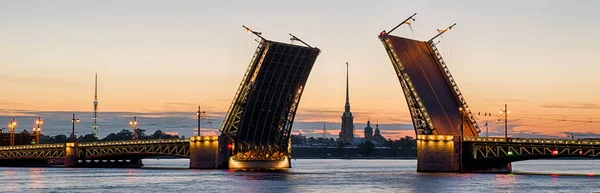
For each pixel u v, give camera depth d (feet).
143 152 615.16
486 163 552.00
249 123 556.51
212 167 571.69
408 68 510.58
